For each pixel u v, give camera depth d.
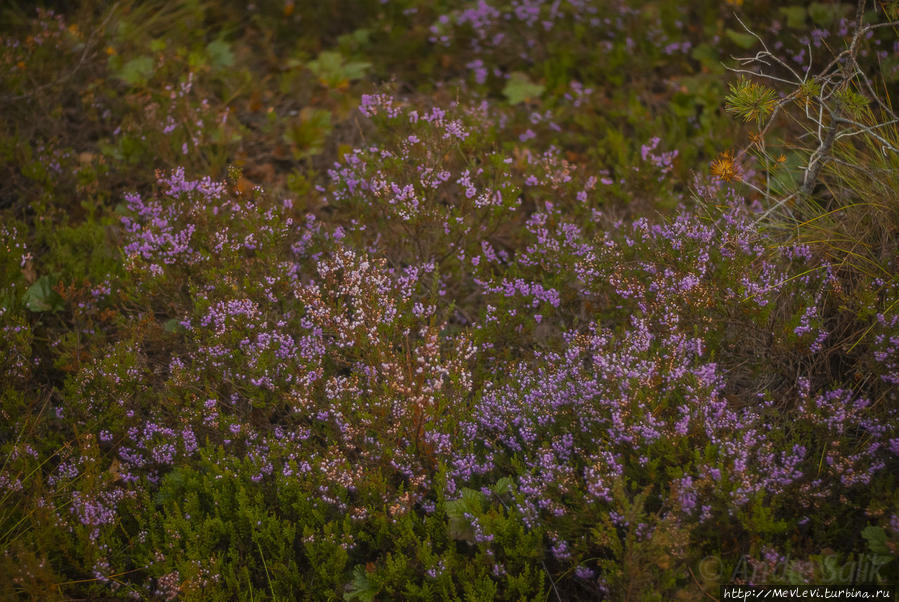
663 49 6.17
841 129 4.23
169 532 3.08
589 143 5.55
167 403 3.56
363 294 3.57
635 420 3.03
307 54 6.47
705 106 5.58
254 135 5.61
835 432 2.97
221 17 6.86
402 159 4.31
